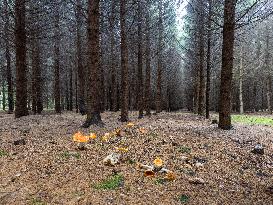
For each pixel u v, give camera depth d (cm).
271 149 1117
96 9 1372
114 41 2870
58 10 2428
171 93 6575
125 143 1043
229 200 695
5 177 774
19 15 1945
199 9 2206
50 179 757
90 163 855
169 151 983
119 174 788
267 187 779
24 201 659
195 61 2991
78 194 684
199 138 1172
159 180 763
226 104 1426
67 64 4094
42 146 1020
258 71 4566
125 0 1755
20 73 1966
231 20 1404
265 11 1526
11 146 1031
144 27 2353
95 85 1370
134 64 3731
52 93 5497
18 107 1970
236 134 1315
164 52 3419
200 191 728
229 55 1416
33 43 2666
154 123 1570
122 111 1738
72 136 1156
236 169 897
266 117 2936
